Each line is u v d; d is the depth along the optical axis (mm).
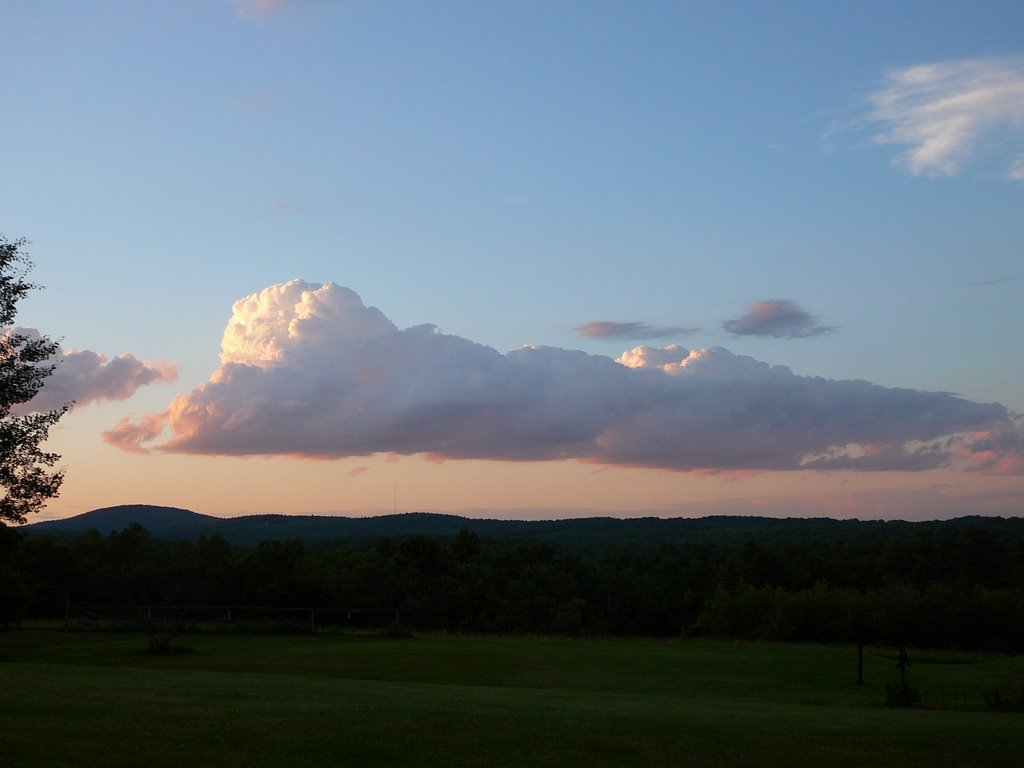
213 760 8945
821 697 18578
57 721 10469
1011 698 16875
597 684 20359
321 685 15562
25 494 26703
